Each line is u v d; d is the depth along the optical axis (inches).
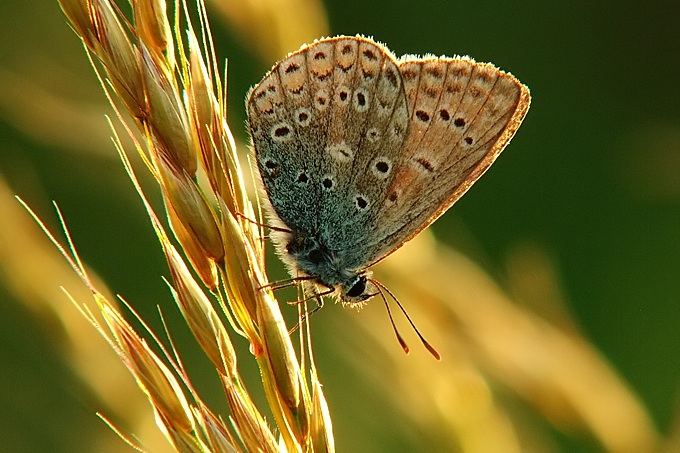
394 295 8.9
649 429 8.7
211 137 8.1
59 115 8.8
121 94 8.0
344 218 8.8
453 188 8.8
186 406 8.0
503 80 8.7
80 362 8.6
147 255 10.1
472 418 8.7
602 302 11.1
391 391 8.8
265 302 8.1
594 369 8.8
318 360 9.2
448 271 8.9
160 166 8.1
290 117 8.7
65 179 9.8
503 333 8.8
